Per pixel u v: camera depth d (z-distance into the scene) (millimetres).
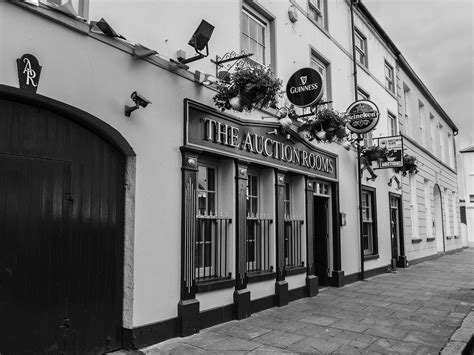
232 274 6555
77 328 4453
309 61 9453
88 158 4664
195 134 5957
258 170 7758
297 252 8617
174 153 5633
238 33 7129
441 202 21656
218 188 6750
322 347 5277
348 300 8336
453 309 7598
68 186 4438
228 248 6609
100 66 4715
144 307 5059
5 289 3842
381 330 6113
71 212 4453
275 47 8172
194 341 5336
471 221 31656
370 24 13570
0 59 3764
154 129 5363
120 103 4934
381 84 14086
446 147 24016
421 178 18141
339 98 10883
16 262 3939
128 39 5117
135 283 4965
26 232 4031
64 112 4332
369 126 10164
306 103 7793
